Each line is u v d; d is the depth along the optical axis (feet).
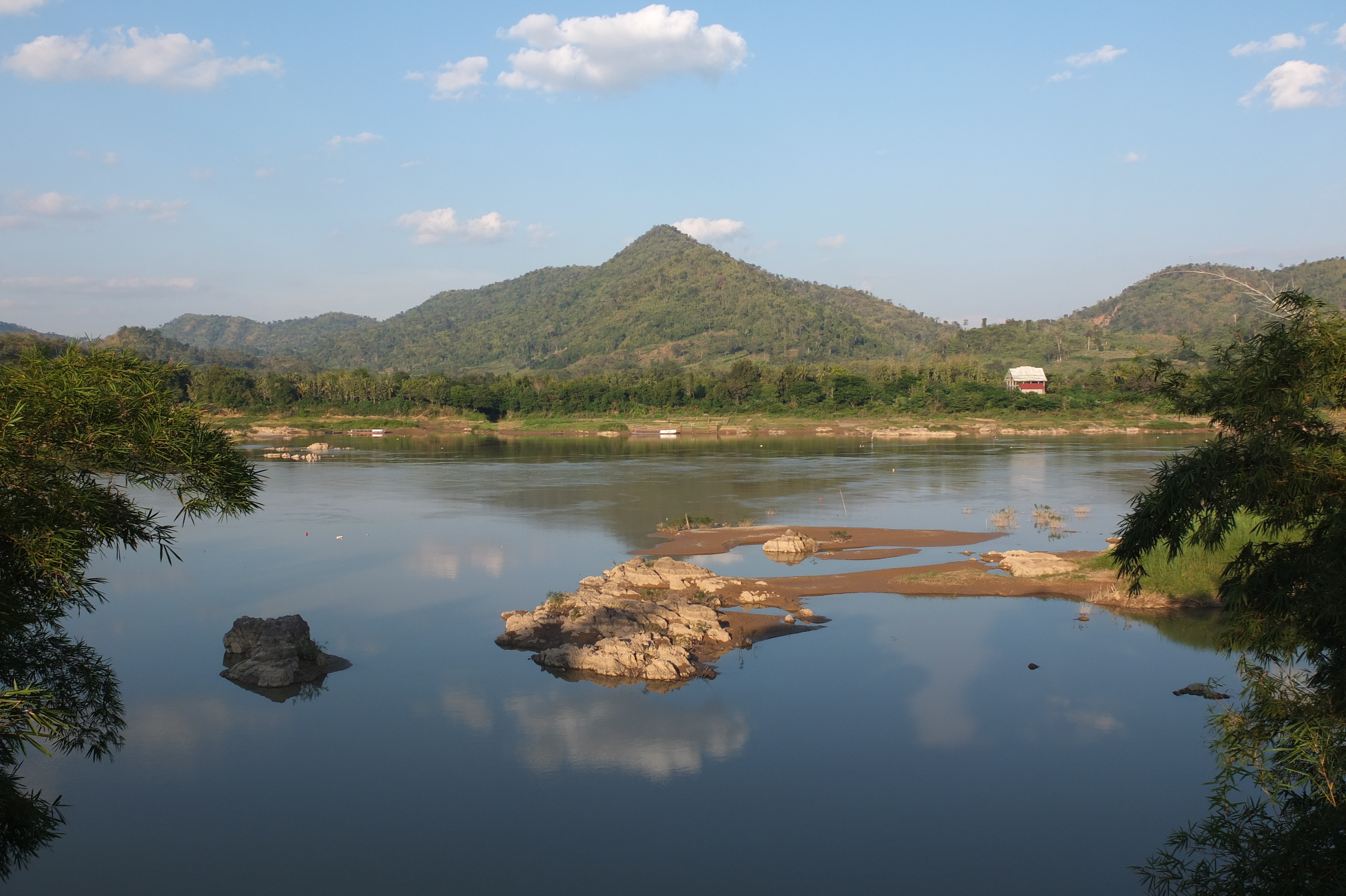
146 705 118.21
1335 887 44.21
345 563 204.13
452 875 79.66
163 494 307.99
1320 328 45.14
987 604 161.89
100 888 77.92
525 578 187.73
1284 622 48.21
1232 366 48.65
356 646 141.59
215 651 139.95
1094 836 85.25
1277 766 49.88
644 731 108.78
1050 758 100.78
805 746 104.32
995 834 85.76
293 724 111.65
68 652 66.90
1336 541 44.09
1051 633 144.66
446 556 210.18
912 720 111.04
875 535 230.07
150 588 181.16
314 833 86.63
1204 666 129.08
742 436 637.71
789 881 78.48
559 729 109.40
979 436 581.53
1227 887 50.90
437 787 95.55
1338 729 46.96
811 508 276.82
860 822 87.97
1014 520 249.55
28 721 52.65
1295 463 44.11
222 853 83.25
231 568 199.93
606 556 208.33
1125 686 121.49
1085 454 438.40
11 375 53.47
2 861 54.90
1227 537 156.97
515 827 87.61
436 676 127.65
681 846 84.07
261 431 638.53
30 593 56.90
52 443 53.67
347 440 613.52
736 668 129.80
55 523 52.70
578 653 130.41
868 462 414.82
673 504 286.66
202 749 104.94
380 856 82.74
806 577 182.70
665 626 145.18
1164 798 92.02
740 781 96.22
